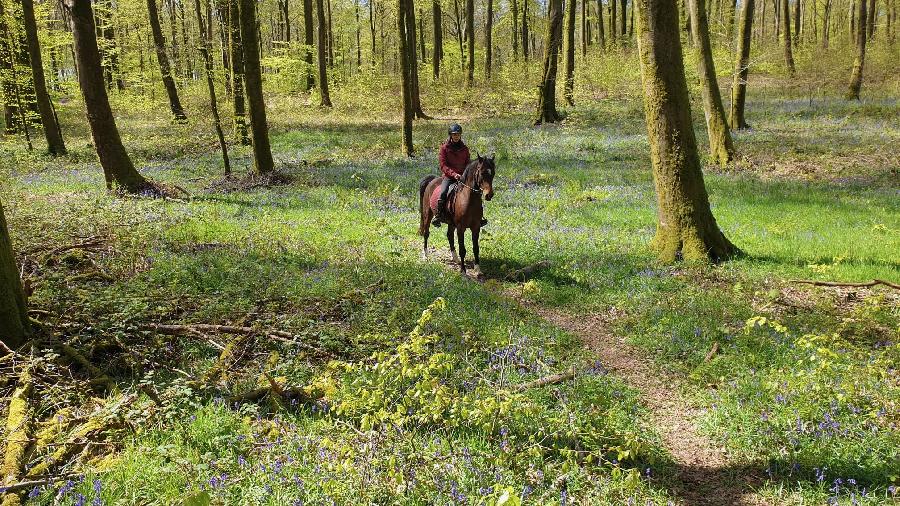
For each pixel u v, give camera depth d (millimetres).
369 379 6098
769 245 12555
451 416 5312
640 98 40156
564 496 4738
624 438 5461
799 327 8438
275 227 13922
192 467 4789
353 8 63875
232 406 6086
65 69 45281
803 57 51531
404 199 18188
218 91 29438
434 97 44188
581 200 17531
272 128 34438
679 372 7520
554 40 33719
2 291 6590
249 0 19844
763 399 6484
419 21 56344
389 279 10164
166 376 6617
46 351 6504
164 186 18391
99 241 11180
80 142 30188
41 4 33938
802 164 20703
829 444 5527
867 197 16312
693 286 10312
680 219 11867
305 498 4539
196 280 9469
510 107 41812
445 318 8422
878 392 6348
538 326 8688
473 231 11719
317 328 8023
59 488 4547
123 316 7539
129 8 45125
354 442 5215
